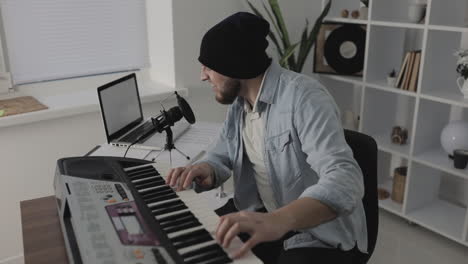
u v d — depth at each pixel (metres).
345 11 2.88
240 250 0.90
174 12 2.58
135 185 1.22
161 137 1.95
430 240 2.54
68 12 2.47
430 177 2.71
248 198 1.55
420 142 2.55
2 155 2.16
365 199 1.40
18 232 2.29
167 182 1.25
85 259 0.87
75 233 0.97
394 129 2.75
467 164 2.39
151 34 2.78
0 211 2.22
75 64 2.57
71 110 2.27
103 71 2.69
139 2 2.73
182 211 1.09
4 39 2.30
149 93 2.57
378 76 2.79
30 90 2.45
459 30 2.17
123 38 2.72
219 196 2.04
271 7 2.72
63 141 2.33
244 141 1.48
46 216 1.33
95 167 1.30
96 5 2.56
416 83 2.48
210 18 2.72
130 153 1.81
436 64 2.45
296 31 3.15
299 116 1.24
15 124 2.13
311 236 1.31
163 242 0.94
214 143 1.60
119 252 0.89
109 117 1.91
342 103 3.22
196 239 0.95
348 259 1.29
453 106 2.64
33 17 2.37
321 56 2.99
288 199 1.37
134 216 1.04
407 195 2.60
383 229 2.66
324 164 1.11
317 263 1.24
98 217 1.02
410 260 2.35
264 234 0.91
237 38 1.25
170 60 2.69
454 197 2.80
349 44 2.85
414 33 2.79
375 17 2.63
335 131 1.16
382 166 3.03
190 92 2.78
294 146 1.29
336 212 1.00
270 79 1.33
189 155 1.77
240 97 1.48
